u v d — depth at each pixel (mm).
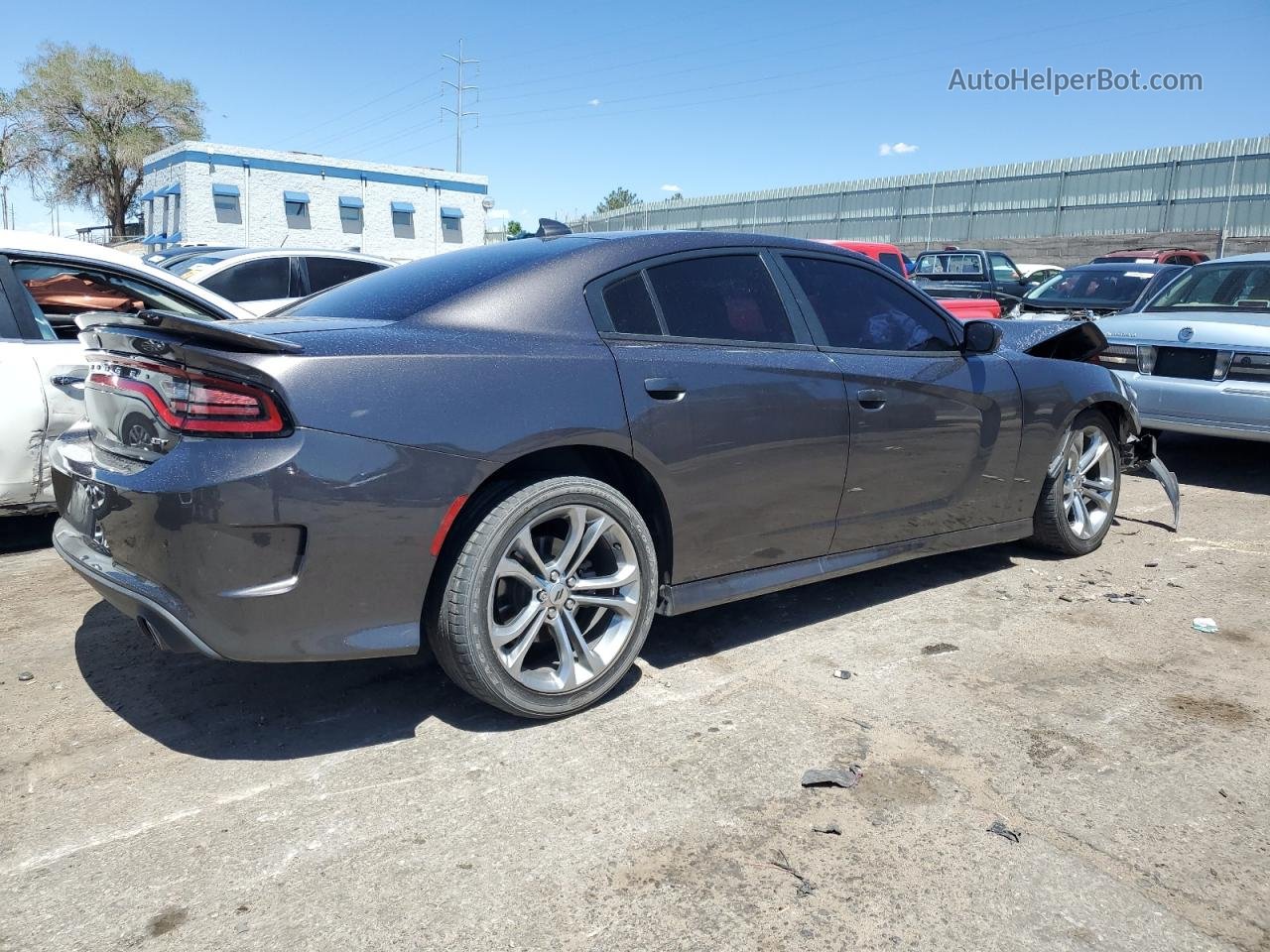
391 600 2674
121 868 2281
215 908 2143
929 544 4062
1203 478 6867
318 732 2961
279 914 2125
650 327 3203
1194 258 18703
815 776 2662
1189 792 2654
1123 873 2301
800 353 3512
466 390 2734
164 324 2475
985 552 4965
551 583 2932
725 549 3340
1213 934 2096
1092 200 28406
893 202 33031
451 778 2691
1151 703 3197
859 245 12555
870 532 3793
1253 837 2453
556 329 3002
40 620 3879
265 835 2416
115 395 2824
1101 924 2121
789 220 36062
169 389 2580
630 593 3111
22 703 3139
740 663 3494
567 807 2547
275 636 2547
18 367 4535
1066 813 2545
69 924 2088
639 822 2480
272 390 2488
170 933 2062
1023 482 4414
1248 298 6895
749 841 2406
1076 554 4859
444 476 2672
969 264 16422
